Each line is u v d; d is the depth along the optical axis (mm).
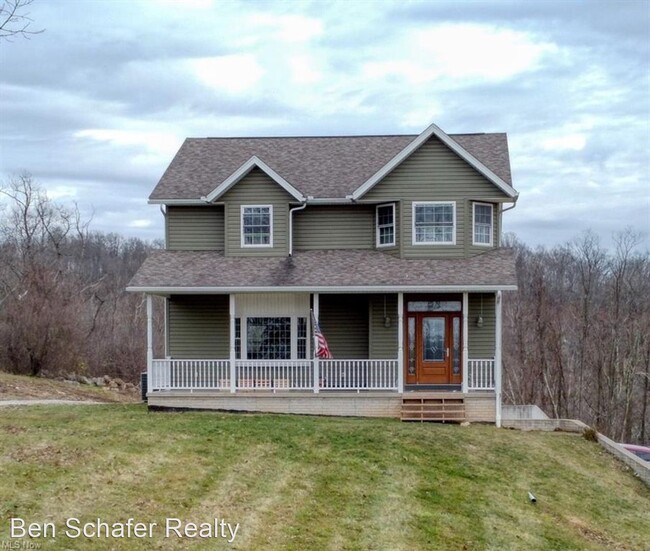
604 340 43000
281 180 23656
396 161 23531
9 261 47531
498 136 26547
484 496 16203
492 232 24500
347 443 18406
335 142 27625
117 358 41156
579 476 18469
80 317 38969
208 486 14641
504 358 46906
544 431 22234
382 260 23531
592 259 66562
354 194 23812
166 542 11898
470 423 21828
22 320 34000
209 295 24703
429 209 23797
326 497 14961
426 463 17609
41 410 21266
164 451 16547
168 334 24672
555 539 14727
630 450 21703
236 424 19578
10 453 15180
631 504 17500
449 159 23750
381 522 14062
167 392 21844
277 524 13289
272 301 24203
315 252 24469
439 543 13570
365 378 22562
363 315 24328
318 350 21812
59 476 14031
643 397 41375
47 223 54031
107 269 79562
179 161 26406
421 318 23781
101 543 11469
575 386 44219
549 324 42031
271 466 16375
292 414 21734
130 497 13484
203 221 24938
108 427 18453
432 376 23641
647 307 44312
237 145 27500
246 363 22125
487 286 21531
